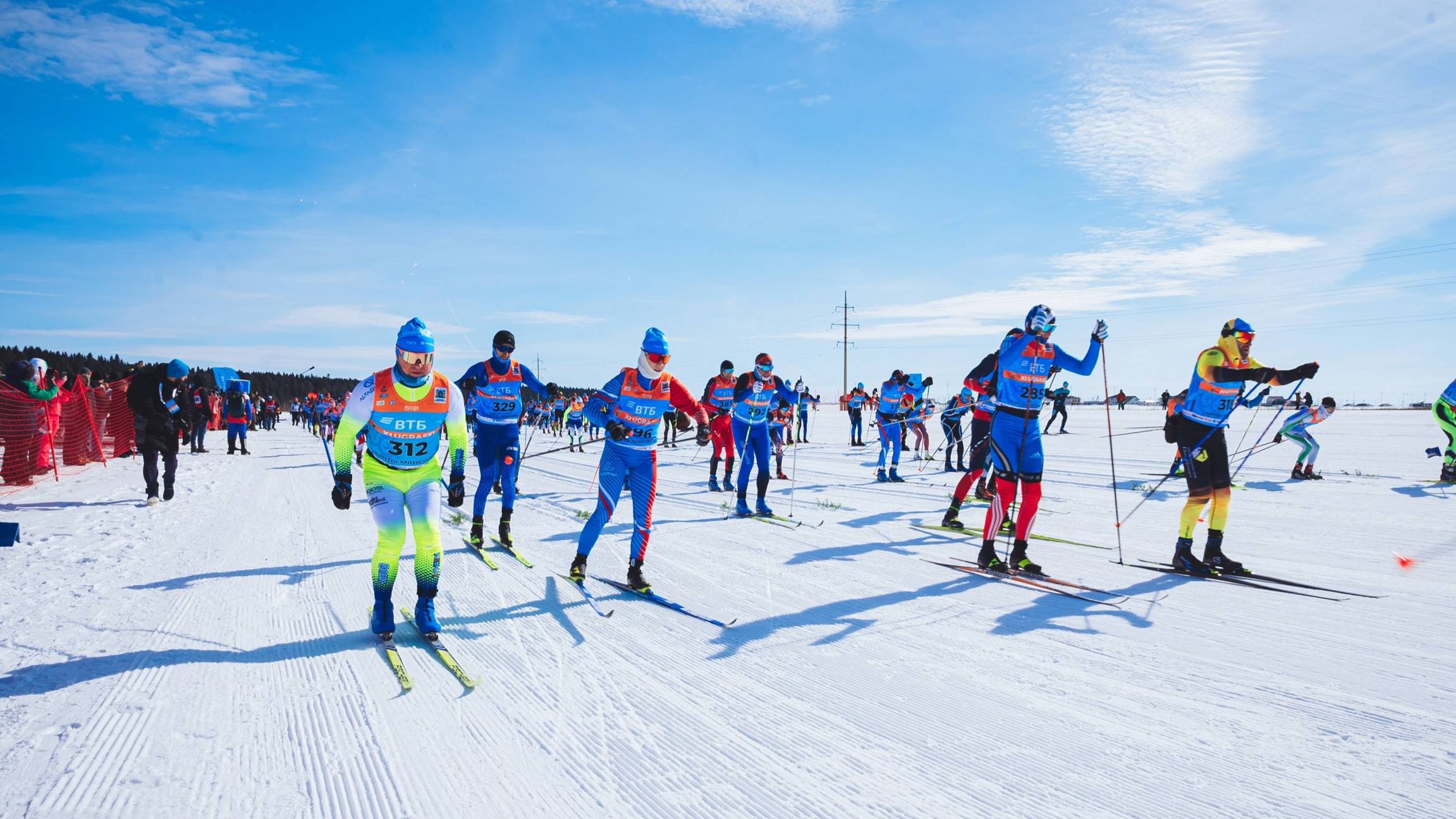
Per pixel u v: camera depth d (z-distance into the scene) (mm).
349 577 5332
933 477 12109
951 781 2535
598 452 19500
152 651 3779
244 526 7457
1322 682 3373
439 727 2963
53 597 4773
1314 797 2414
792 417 12023
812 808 2367
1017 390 5410
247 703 3176
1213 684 3352
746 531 7152
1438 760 2652
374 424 3887
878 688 3336
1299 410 11023
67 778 2520
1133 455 15672
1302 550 6137
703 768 2639
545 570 5578
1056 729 2920
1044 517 7887
